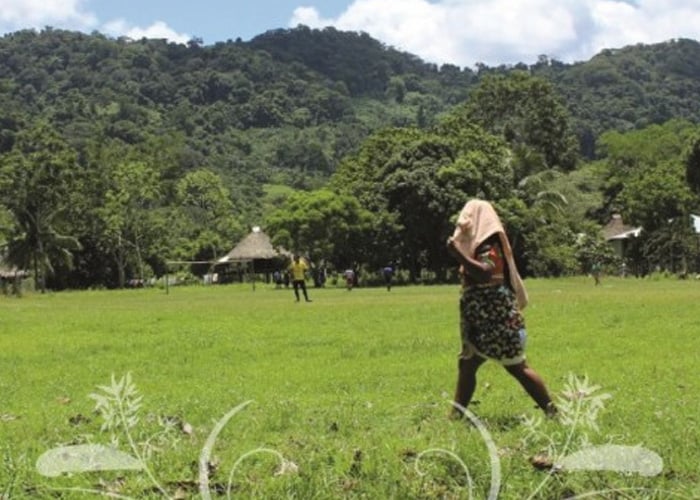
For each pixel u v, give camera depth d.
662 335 16.23
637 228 80.06
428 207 64.62
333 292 47.56
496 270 7.62
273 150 166.00
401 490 5.36
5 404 9.59
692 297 28.23
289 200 66.44
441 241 66.00
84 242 82.88
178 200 103.00
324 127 186.12
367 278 68.12
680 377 10.64
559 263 67.12
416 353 14.03
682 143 100.19
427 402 8.84
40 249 73.50
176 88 191.25
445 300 30.42
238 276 87.75
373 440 6.74
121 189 83.75
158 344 16.34
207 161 146.50
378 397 9.39
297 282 33.50
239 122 182.00
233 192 131.50
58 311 29.17
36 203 73.31
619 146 99.06
